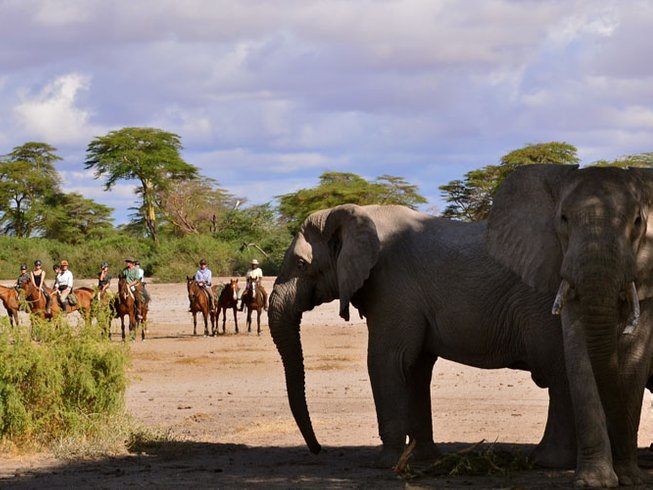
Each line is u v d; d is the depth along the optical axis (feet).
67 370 48.85
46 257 293.84
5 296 130.41
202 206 415.44
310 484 37.47
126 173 408.87
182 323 150.71
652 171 34.19
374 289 41.55
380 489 36.17
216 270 266.77
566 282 32.37
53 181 434.30
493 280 39.37
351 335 118.11
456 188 352.28
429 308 40.83
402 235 41.75
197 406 64.54
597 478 33.76
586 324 31.45
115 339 123.03
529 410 59.82
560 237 33.76
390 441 41.24
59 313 50.83
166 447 47.60
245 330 139.33
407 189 361.30
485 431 51.55
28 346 47.85
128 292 123.24
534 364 38.88
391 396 41.19
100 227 431.02
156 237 381.19
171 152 418.10
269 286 202.90
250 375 83.66
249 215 360.89
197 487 37.22
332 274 43.19
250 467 42.32
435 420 55.98
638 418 34.86
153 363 94.12
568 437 38.40
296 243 44.06
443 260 40.60
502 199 36.29
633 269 31.89
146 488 37.19
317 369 85.10
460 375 77.77
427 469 39.60
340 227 42.50
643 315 34.37
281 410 62.28
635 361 34.35
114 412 49.57
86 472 41.55
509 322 39.22
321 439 50.52
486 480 37.42
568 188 33.94
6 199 426.92
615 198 32.63
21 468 42.75
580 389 34.19
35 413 48.08
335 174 373.20
